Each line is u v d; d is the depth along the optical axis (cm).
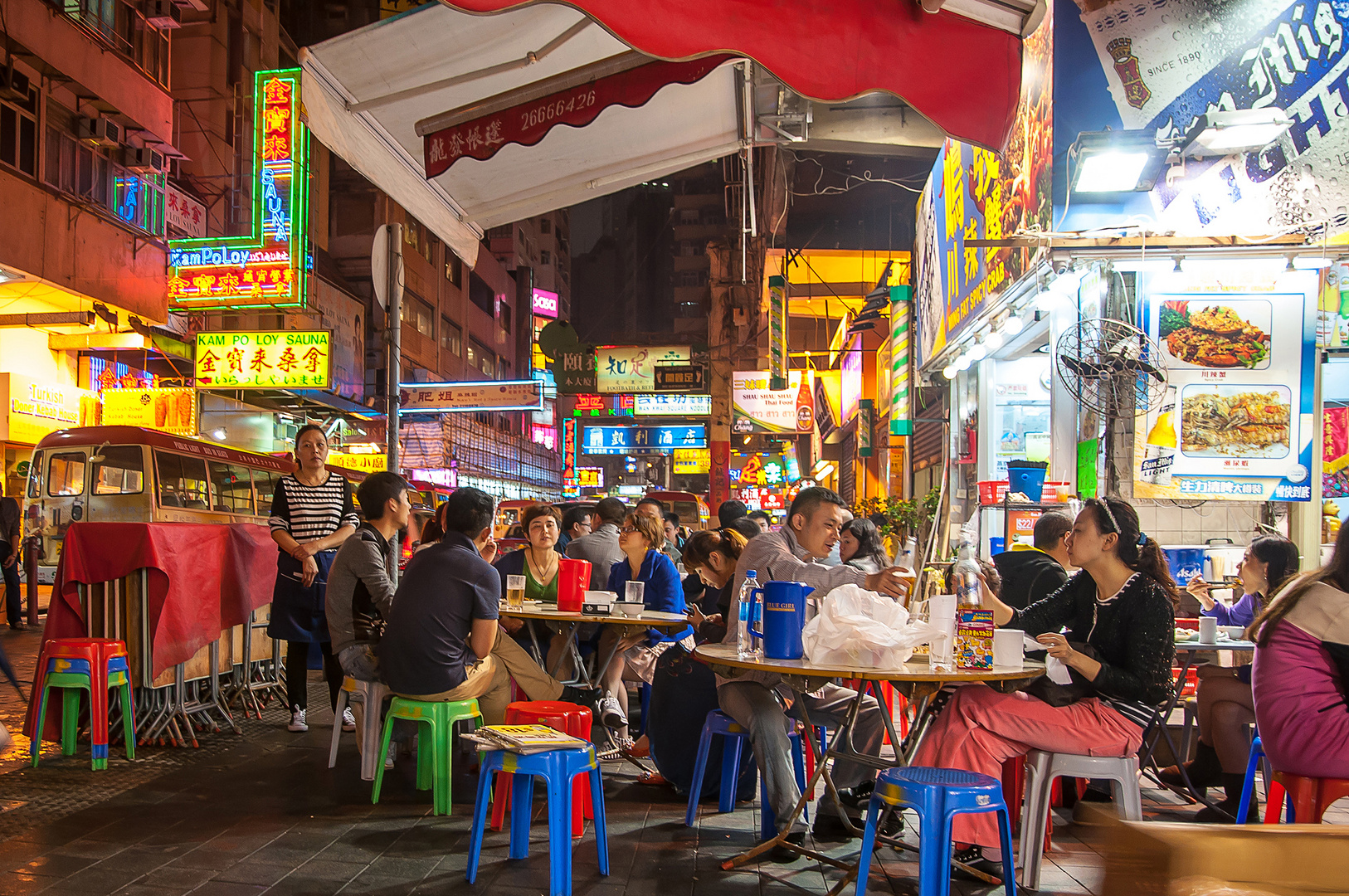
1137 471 665
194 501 1228
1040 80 688
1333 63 641
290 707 613
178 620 566
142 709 571
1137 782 349
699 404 3092
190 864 367
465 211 572
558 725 405
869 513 1376
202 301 1791
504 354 5584
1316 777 315
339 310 2289
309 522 616
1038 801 354
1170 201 651
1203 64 650
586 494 3594
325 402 2055
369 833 408
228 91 2647
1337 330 736
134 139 1884
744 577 415
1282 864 132
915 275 1315
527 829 381
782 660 348
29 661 898
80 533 550
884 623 351
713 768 476
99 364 2025
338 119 442
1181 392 666
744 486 3038
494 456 3731
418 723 472
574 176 555
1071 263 645
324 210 3344
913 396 1325
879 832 407
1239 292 664
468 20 398
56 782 484
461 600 436
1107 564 381
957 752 348
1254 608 501
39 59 1603
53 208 1647
